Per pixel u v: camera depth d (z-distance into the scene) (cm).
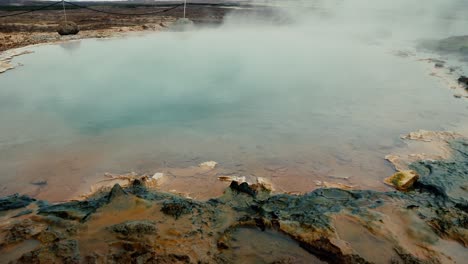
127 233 251
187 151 442
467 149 436
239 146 458
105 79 797
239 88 741
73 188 349
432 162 399
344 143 469
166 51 1104
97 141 472
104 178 370
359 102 653
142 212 284
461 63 958
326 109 614
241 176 378
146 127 528
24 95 675
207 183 361
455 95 689
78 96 678
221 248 244
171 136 492
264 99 673
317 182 367
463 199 314
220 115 584
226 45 1228
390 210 297
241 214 290
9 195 334
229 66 937
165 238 249
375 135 497
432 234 262
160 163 407
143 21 1812
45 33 1364
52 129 514
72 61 956
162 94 697
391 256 236
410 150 443
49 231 256
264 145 461
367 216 282
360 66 961
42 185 354
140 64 937
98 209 284
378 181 369
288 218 280
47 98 660
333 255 236
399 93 709
